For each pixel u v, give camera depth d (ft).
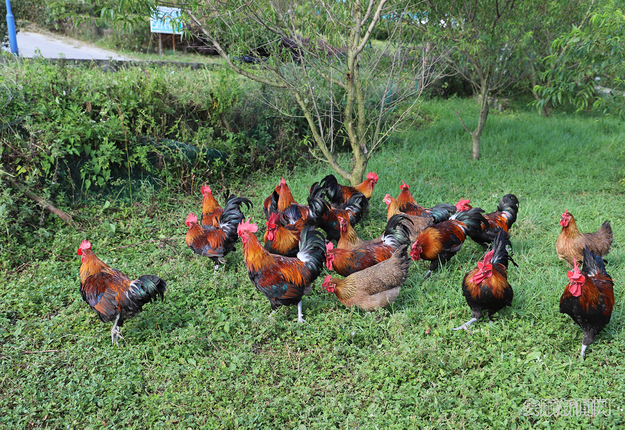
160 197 27.50
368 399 13.51
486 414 12.86
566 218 19.60
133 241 23.36
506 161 37.01
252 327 16.89
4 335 15.99
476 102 60.54
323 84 28.73
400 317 16.71
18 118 23.99
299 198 28.68
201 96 32.71
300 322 17.25
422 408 12.94
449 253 20.02
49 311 17.70
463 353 15.06
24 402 13.19
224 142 33.01
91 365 14.73
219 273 20.31
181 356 15.57
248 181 32.89
